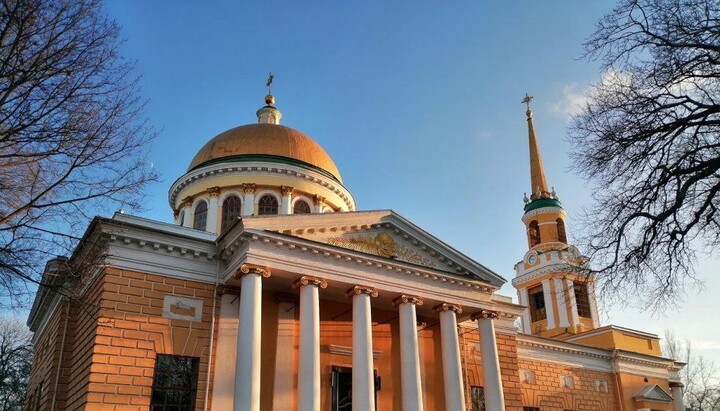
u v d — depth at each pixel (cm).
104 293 1666
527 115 4503
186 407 1694
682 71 1077
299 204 2767
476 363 2462
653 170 1115
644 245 1127
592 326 3744
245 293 1722
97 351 1598
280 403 1848
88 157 1214
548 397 3003
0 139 1145
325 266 1895
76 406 1650
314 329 1792
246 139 2850
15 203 1195
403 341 1989
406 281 2061
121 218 1756
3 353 4072
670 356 5153
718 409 4853
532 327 3903
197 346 1755
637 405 3344
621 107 1142
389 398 2120
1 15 1153
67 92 1194
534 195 4200
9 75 1145
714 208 1055
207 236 1889
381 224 2083
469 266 2220
